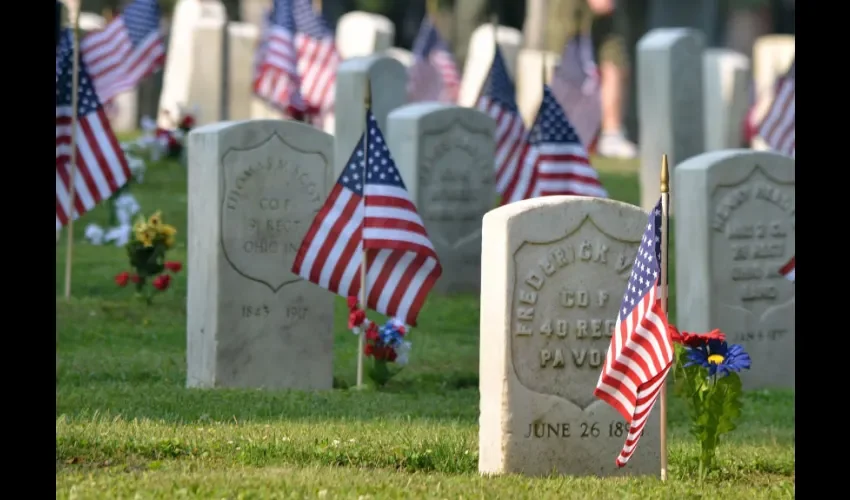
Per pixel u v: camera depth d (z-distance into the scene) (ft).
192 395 128.77
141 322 169.68
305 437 103.04
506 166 214.28
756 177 158.30
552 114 186.39
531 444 95.30
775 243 159.53
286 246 137.90
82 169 167.22
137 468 91.66
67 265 175.22
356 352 160.56
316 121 297.53
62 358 149.48
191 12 319.06
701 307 156.87
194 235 137.69
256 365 137.39
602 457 96.73
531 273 95.20
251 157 136.05
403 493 83.35
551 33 481.05
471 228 196.75
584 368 96.27
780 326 160.15
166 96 319.27
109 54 230.68
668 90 241.96
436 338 169.17
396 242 132.36
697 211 156.46
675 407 140.87
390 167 132.87
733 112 322.14
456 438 106.22
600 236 96.58
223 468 92.12
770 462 105.09
